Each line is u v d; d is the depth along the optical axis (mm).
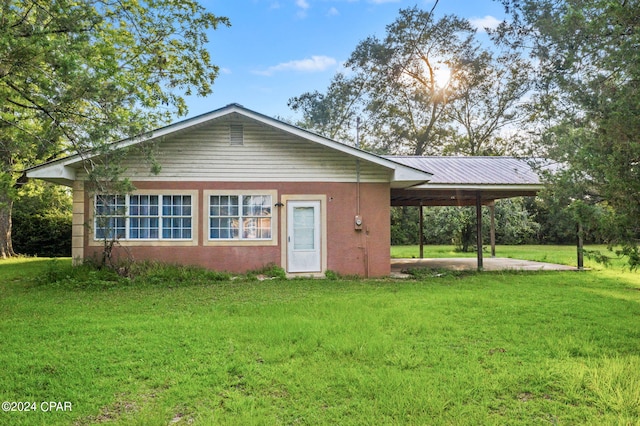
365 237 11766
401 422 3197
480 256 13250
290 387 3789
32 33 7320
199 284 9945
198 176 11344
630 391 3697
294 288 9398
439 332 5531
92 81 8219
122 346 4930
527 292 8812
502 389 3791
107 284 9562
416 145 33656
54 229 21141
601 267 13812
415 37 30688
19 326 5871
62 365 4328
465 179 12695
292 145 11648
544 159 9242
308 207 11672
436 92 32219
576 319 6352
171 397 3602
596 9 6145
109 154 9531
